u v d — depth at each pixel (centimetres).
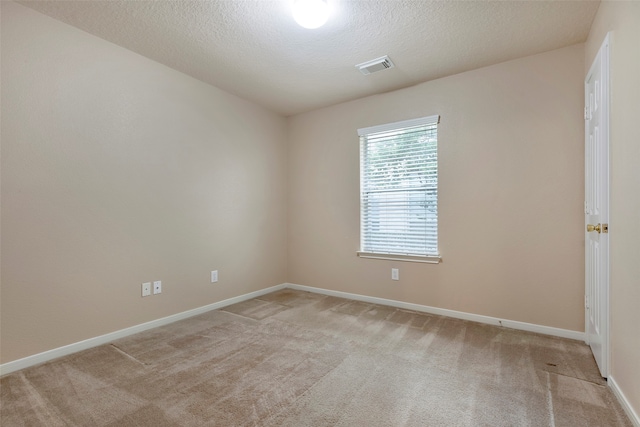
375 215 346
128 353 220
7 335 193
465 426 142
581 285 238
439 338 243
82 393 170
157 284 273
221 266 330
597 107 195
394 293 330
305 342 237
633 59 140
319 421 146
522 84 260
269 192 391
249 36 230
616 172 161
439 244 301
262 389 173
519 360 205
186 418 149
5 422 146
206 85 314
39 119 205
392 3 192
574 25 215
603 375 179
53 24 211
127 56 251
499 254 271
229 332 258
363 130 348
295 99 355
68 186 219
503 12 202
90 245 231
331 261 377
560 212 246
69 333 220
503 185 269
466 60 265
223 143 332
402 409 155
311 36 229
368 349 224
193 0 190
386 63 270
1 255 192
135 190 258
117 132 246
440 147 300
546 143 251
